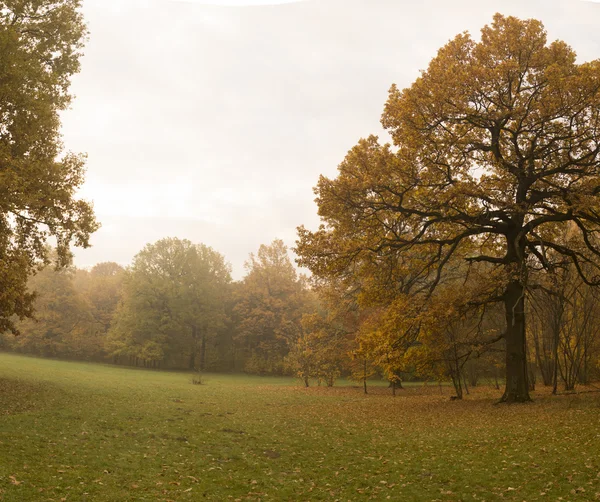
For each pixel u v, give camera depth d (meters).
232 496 8.71
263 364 62.91
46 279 63.31
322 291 40.03
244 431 15.42
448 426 15.84
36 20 21.38
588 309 29.31
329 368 41.72
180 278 63.41
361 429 15.98
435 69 19.47
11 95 18.09
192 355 67.00
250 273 67.00
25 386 23.98
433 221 20.36
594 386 30.33
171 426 15.66
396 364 20.95
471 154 20.34
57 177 19.69
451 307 19.62
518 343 20.73
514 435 13.16
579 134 18.47
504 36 19.48
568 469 9.30
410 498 8.35
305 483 9.60
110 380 34.94
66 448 11.53
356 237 21.22
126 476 9.66
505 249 24.86
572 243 22.36
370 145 21.19
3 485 8.22
